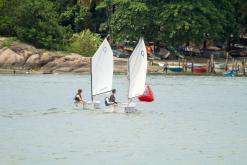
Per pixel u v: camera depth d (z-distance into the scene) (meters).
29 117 122.56
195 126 116.69
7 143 100.56
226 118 126.00
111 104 128.62
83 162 90.38
